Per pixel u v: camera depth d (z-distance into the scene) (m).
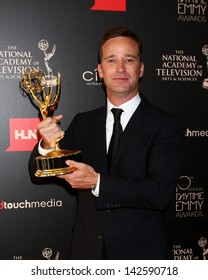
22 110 2.11
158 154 1.54
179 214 2.27
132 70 1.61
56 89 2.12
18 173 2.13
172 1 2.20
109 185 1.45
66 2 2.10
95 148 1.64
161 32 2.20
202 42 2.25
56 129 1.56
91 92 2.16
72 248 1.67
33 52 2.09
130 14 2.16
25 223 2.15
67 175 1.44
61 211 2.18
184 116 2.25
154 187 1.48
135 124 1.60
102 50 1.66
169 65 2.22
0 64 2.07
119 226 1.55
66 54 2.12
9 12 2.06
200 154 2.27
